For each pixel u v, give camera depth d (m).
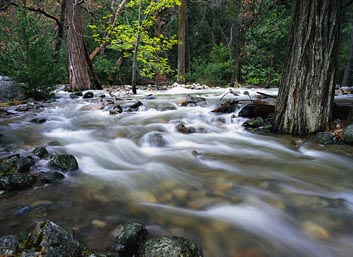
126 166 3.86
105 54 19.25
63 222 2.35
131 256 1.98
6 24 8.99
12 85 8.87
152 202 2.81
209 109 7.55
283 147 4.63
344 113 5.46
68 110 7.56
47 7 18.27
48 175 3.12
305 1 4.56
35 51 8.58
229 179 3.38
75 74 12.16
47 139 4.78
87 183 3.16
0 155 3.78
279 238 2.29
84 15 17.23
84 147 4.43
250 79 15.52
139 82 19.02
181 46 17.75
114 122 6.15
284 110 5.23
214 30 23.94
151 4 10.74
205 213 2.62
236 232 2.34
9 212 2.47
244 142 5.02
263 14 14.01
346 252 2.13
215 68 18.16
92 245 2.03
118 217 2.47
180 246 1.84
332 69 4.84
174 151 4.54
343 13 12.90
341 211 2.67
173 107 7.89
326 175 3.53
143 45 12.53
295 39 4.84
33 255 1.65
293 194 2.99
